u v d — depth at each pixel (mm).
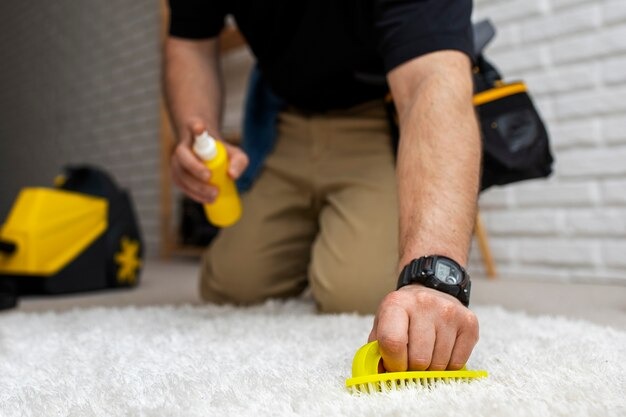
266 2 1209
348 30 1143
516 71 1943
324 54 1194
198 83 1261
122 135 3684
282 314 1187
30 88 4773
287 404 545
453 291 624
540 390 571
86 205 1865
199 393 594
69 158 4273
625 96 1718
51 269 1734
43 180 4613
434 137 728
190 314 1198
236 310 1264
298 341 880
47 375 729
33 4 4695
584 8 1788
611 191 1752
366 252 1155
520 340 878
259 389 598
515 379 613
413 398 539
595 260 1782
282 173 1341
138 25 3527
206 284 1427
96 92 3932
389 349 563
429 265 627
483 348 820
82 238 1834
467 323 600
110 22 3771
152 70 3414
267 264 1339
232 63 2943
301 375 653
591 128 1786
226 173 1031
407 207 710
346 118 1308
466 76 793
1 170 5262
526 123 1131
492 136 1103
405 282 637
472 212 694
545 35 1874
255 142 1400
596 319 1156
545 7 1870
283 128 1371
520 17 1928
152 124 3418
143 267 2705
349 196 1245
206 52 1322
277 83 1308
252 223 1348
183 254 3182
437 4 832
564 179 1851
